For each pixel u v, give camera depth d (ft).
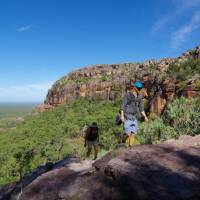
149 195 16.38
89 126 31.07
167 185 16.71
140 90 25.77
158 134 44.04
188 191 16.20
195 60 294.46
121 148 22.70
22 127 476.13
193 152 20.34
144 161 19.11
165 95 248.52
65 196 19.10
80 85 582.76
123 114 25.49
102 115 420.36
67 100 595.06
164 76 293.64
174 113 51.75
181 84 231.71
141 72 476.54
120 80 537.65
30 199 21.20
